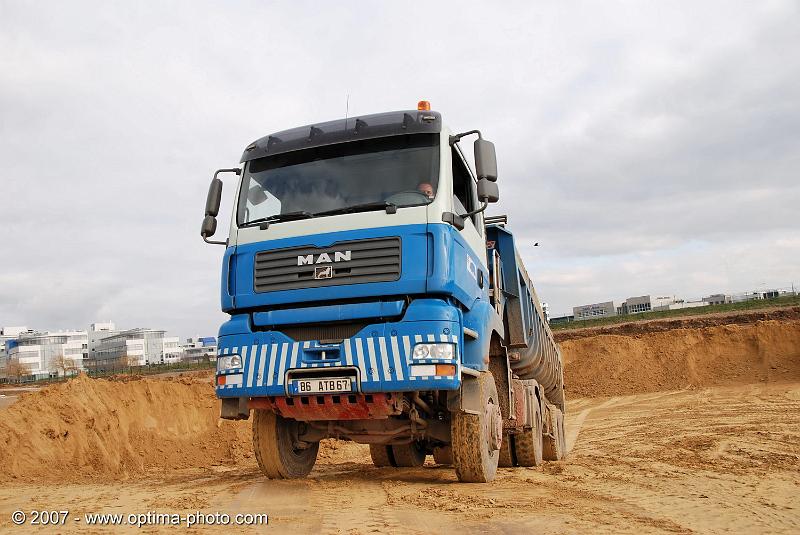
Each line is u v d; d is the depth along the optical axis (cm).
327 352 678
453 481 796
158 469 1190
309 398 691
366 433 793
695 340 3738
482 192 732
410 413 742
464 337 739
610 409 2898
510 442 980
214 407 1498
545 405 1152
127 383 1414
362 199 720
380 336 662
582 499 633
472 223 817
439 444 992
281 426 817
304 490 721
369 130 756
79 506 648
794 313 4275
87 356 14025
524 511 567
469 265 761
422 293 674
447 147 743
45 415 1142
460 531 491
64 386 1257
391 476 868
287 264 711
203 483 837
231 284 739
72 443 1120
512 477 816
